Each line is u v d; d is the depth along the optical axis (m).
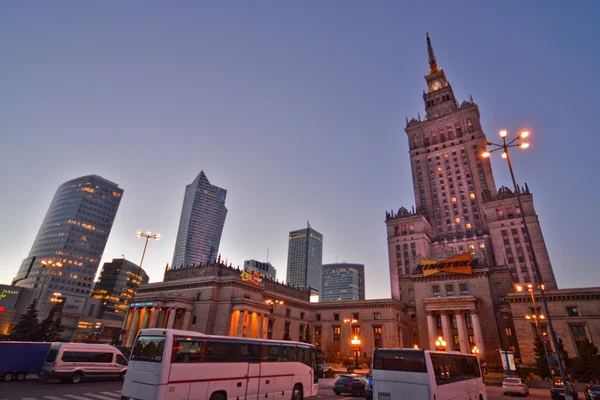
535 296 72.75
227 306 74.19
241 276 79.50
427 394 18.38
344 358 84.62
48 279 178.00
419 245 134.12
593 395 31.62
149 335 18.25
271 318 82.69
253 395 20.75
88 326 152.88
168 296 75.19
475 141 152.62
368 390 29.09
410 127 174.12
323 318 94.75
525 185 126.62
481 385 24.66
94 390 26.72
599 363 54.03
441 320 82.06
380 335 86.44
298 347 25.64
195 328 73.88
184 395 17.06
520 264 115.94
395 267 136.00
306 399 28.23
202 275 80.62
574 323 67.69
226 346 20.08
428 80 198.50
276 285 91.38
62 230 197.12
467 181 148.50
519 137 27.06
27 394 23.78
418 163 164.88
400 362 19.94
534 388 49.72
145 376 16.97
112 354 32.75
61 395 24.00
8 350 29.52
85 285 193.38
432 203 153.38
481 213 140.00
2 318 139.25
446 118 164.88
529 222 119.88
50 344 31.84
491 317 79.19
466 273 84.38
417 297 88.69
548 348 67.88
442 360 20.81
